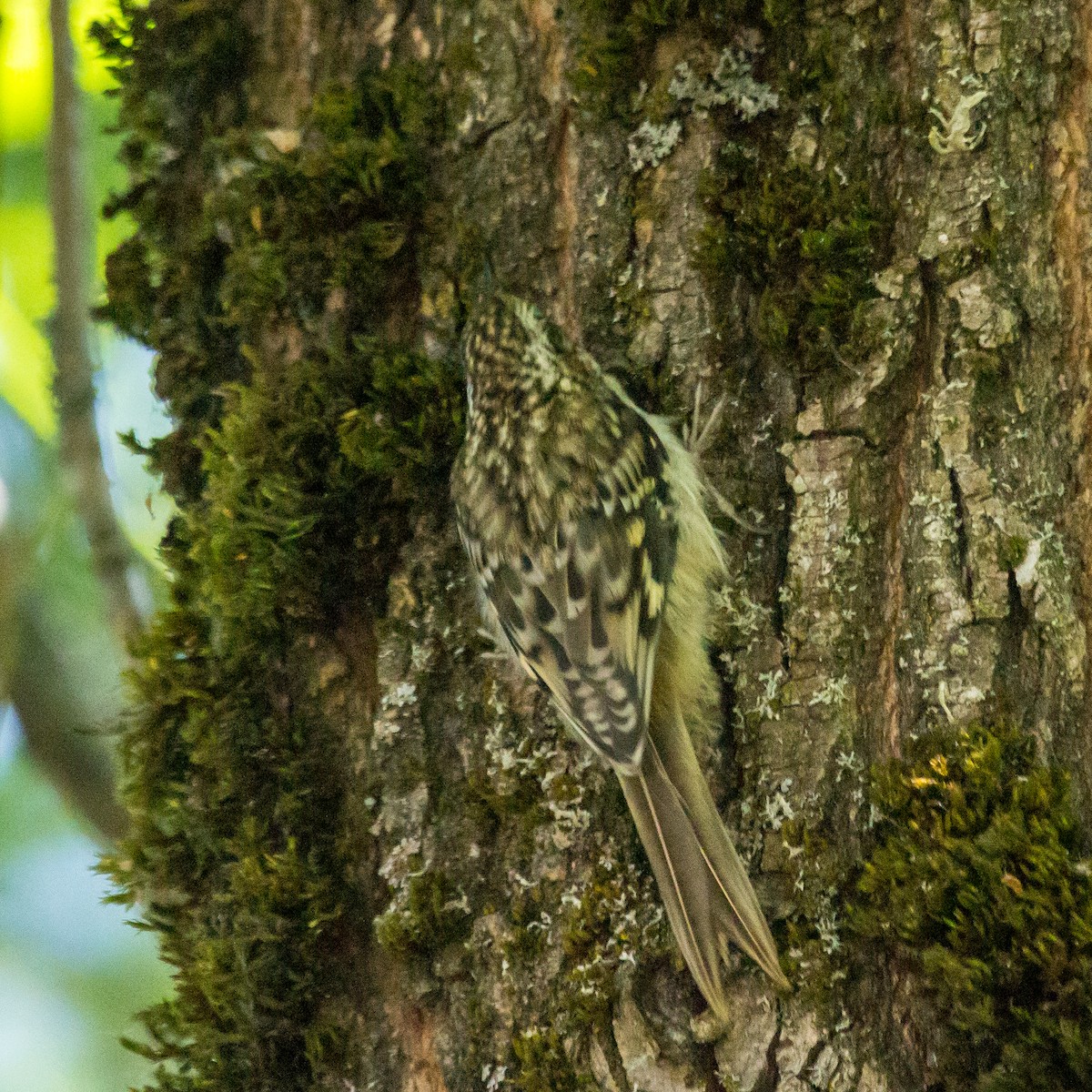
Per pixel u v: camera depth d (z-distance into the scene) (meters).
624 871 5.80
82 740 8.84
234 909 6.12
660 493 6.38
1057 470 5.75
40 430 9.13
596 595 6.32
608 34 6.07
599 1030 5.63
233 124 6.64
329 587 6.24
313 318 6.36
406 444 6.26
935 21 5.83
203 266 6.64
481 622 6.16
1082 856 5.49
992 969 5.32
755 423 5.96
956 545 5.68
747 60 5.99
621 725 5.76
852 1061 5.41
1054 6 5.81
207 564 6.33
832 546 5.79
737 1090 5.45
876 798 5.59
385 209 6.31
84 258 8.47
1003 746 5.50
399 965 5.93
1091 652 5.71
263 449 6.23
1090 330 5.79
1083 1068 5.19
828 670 5.74
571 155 6.17
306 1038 5.96
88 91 9.83
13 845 12.34
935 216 5.78
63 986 12.36
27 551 8.69
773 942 5.45
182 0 6.69
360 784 6.11
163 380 6.80
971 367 5.71
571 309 6.19
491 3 6.25
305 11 6.52
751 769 5.79
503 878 5.91
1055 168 5.82
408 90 6.31
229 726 6.23
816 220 5.86
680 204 6.04
